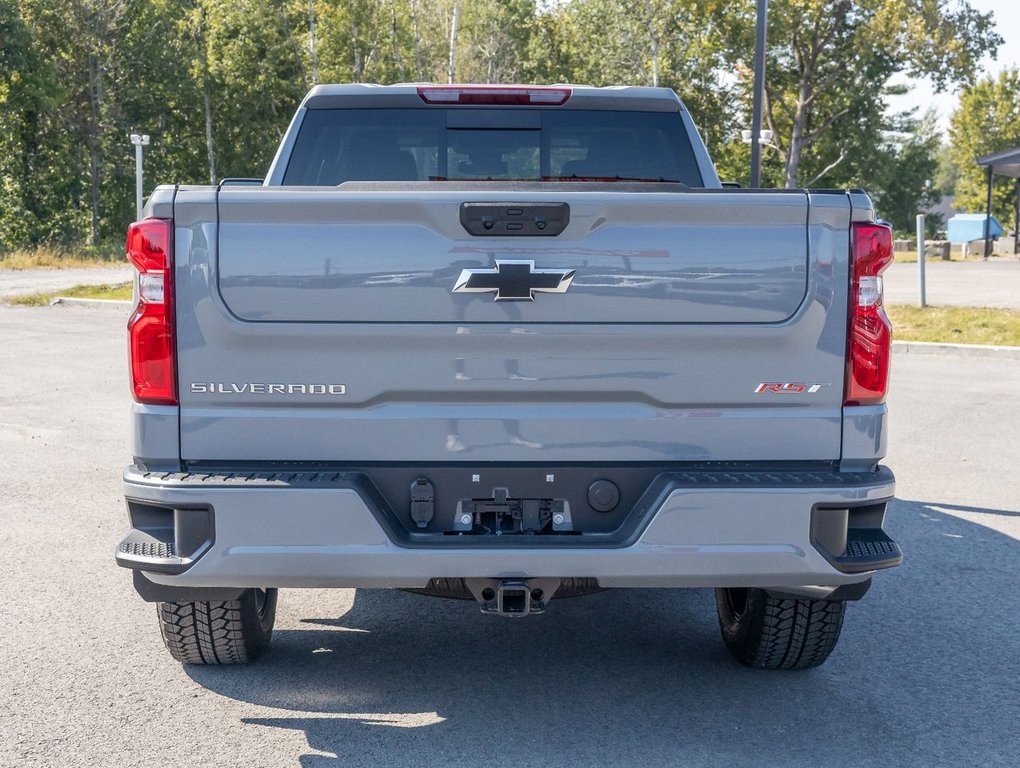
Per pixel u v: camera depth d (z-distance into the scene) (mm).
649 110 5055
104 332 16844
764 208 3527
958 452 8914
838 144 64438
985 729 3955
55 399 11000
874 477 3607
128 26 60750
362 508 3451
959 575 5875
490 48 68938
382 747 3742
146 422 3533
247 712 4027
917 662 4625
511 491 3625
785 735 3879
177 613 4148
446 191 3480
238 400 3531
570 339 3537
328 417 3555
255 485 3445
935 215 92062
